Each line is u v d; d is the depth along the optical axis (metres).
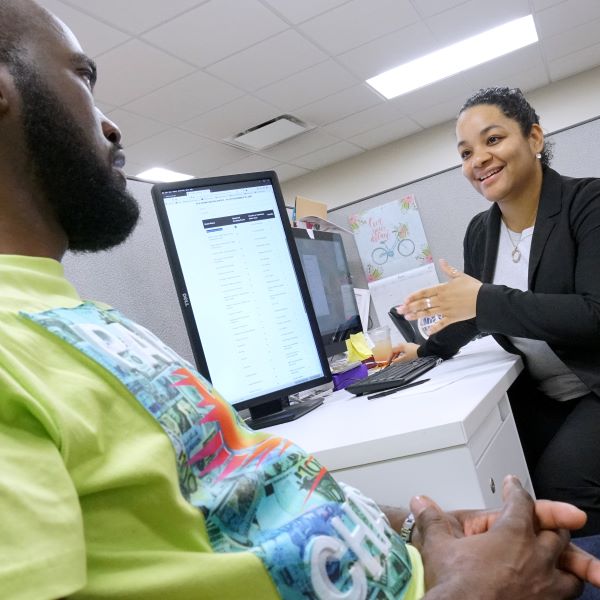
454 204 2.13
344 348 1.58
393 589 0.44
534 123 1.33
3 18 0.48
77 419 0.34
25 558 0.26
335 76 4.11
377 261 2.26
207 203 1.00
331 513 0.44
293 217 1.71
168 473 0.37
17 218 0.48
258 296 1.02
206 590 0.35
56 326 0.39
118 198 0.56
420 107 5.09
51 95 0.49
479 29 3.87
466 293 1.08
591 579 0.48
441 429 0.61
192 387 0.46
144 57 3.32
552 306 1.02
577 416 1.02
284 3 3.11
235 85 3.91
